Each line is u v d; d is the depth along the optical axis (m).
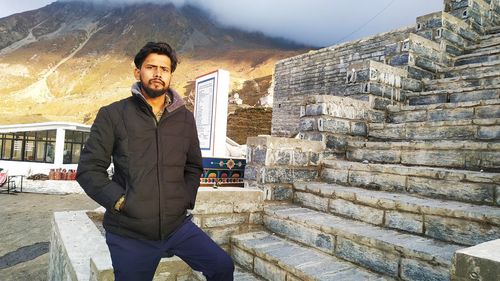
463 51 8.28
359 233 3.26
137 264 2.04
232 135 28.61
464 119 5.16
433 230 3.14
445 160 4.33
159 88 2.12
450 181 3.61
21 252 8.46
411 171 3.98
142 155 2.06
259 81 60.50
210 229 4.21
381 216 3.60
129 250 2.04
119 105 2.12
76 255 3.52
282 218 4.22
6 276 7.17
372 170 4.43
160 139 2.12
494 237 2.72
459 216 2.95
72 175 16.33
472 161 4.02
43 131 17.22
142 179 2.02
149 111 2.10
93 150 2.01
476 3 8.91
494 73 5.89
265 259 3.59
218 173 7.04
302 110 5.87
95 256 2.97
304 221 3.88
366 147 5.36
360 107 5.96
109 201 1.96
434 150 4.46
